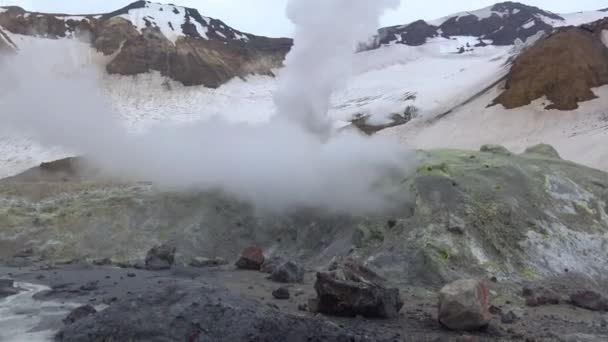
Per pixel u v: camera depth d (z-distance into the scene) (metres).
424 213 22.89
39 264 25.83
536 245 22.05
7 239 30.23
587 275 20.97
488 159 28.62
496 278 19.83
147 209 30.91
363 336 12.13
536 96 77.38
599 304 16.89
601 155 52.12
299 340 11.71
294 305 15.80
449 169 26.42
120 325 12.35
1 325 13.74
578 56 79.56
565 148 58.59
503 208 23.34
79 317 13.70
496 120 74.94
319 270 22.50
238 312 12.39
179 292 13.41
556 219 23.83
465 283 14.15
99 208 31.67
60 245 29.03
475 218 22.50
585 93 74.50
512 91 79.44
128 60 110.25
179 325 12.19
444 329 13.76
